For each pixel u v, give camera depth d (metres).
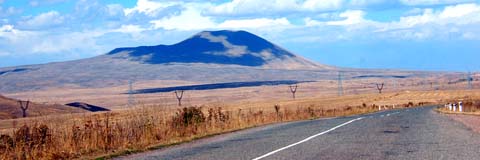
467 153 16.16
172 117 28.22
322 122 37.75
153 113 26.77
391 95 162.25
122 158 17.58
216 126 30.95
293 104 123.25
